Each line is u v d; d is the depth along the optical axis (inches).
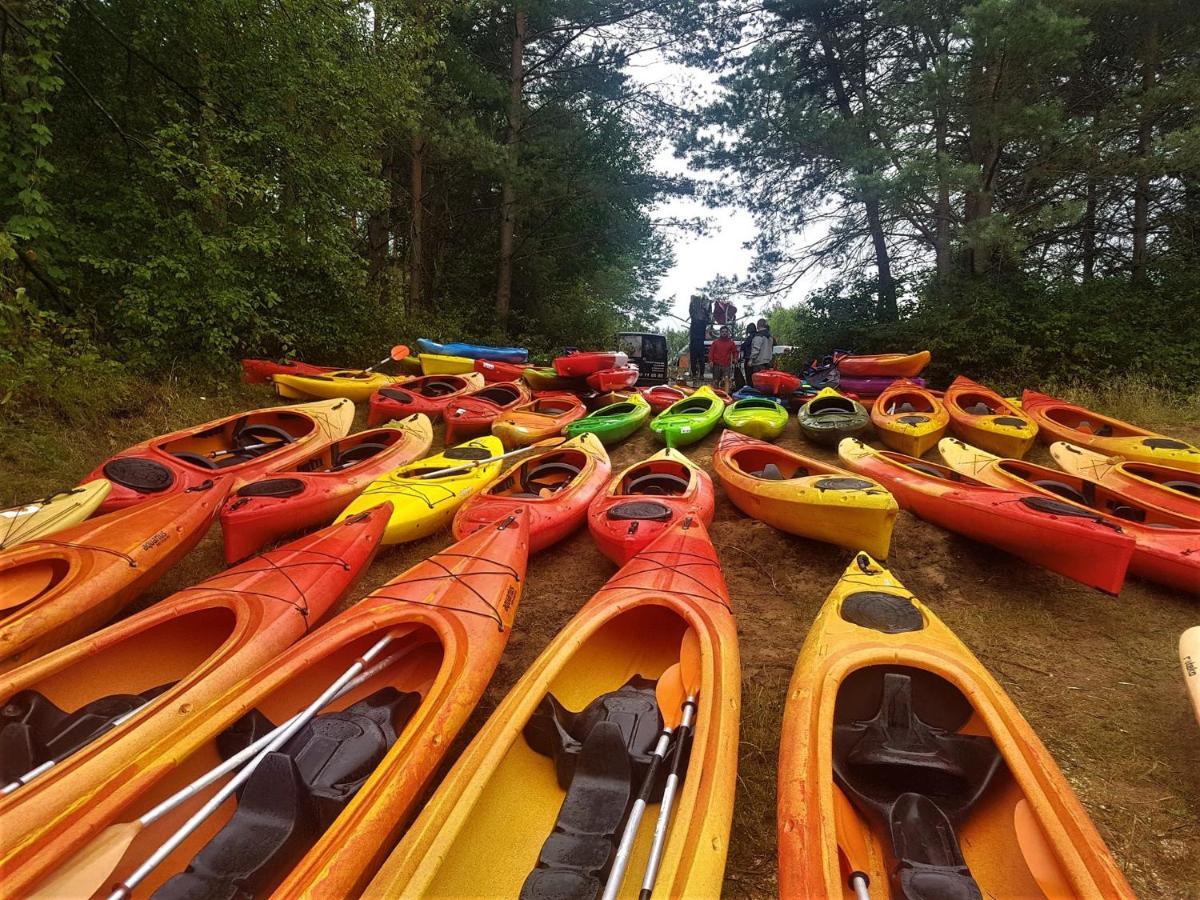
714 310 649.0
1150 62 464.4
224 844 80.7
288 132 366.0
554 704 112.0
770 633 153.4
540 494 225.0
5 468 214.1
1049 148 455.5
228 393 341.7
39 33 269.4
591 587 178.7
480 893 86.5
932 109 453.1
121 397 283.0
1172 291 443.2
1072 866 69.7
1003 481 207.8
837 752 104.5
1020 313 446.6
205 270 327.3
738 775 109.7
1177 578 158.1
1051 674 135.7
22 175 261.3
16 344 251.3
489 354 506.0
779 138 526.0
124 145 329.1
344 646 122.2
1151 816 99.0
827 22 564.1
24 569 142.7
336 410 300.7
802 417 323.0
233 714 92.7
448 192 722.8
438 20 533.3
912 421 290.5
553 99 664.4
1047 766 83.7
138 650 125.3
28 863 66.3
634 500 190.1
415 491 198.5
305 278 426.6
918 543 191.2
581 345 780.0
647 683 133.6
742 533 204.2
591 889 81.4
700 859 72.9
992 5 390.9
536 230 738.2
